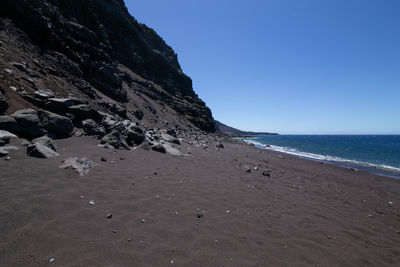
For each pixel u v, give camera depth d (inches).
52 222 150.2
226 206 243.9
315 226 231.8
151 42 3924.7
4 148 257.4
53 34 923.4
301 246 184.1
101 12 2237.9
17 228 136.3
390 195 448.5
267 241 182.5
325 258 170.9
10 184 189.2
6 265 108.7
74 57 1025.5
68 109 487.2
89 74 1121.4
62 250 127.0
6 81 415.8
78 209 173.9
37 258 117.4
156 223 178.2
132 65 2591.0
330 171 688.4
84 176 239.5
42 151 268.4
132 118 1107.9
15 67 522.3
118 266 123.0
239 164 548.1
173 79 3501.5
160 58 3282.5
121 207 192.7
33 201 169.6
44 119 385.7
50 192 190.4
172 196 243.6
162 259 136.1
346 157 1221.1
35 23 836.6
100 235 147.9
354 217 285.9
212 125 3526.1
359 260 175.3
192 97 3757.4
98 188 220.4
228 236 178.9
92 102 746.8
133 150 448.1
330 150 1681.8
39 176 216.2
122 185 242.5
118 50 2421.3
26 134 328.5
